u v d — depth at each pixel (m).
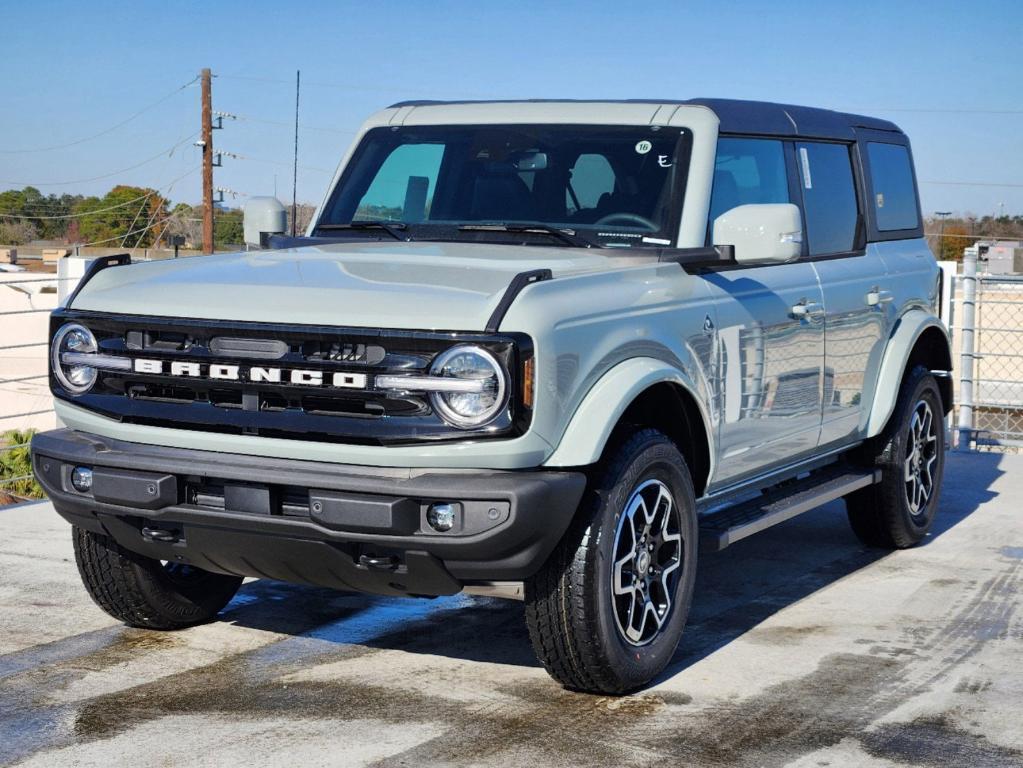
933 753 3.93
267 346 4.05
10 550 6.45
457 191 5.37
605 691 4.39
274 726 4.12
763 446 5.37
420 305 3.95
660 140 5.16
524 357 3.86
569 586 4.15
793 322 5.48
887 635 5.22
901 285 6.73
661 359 4.50
